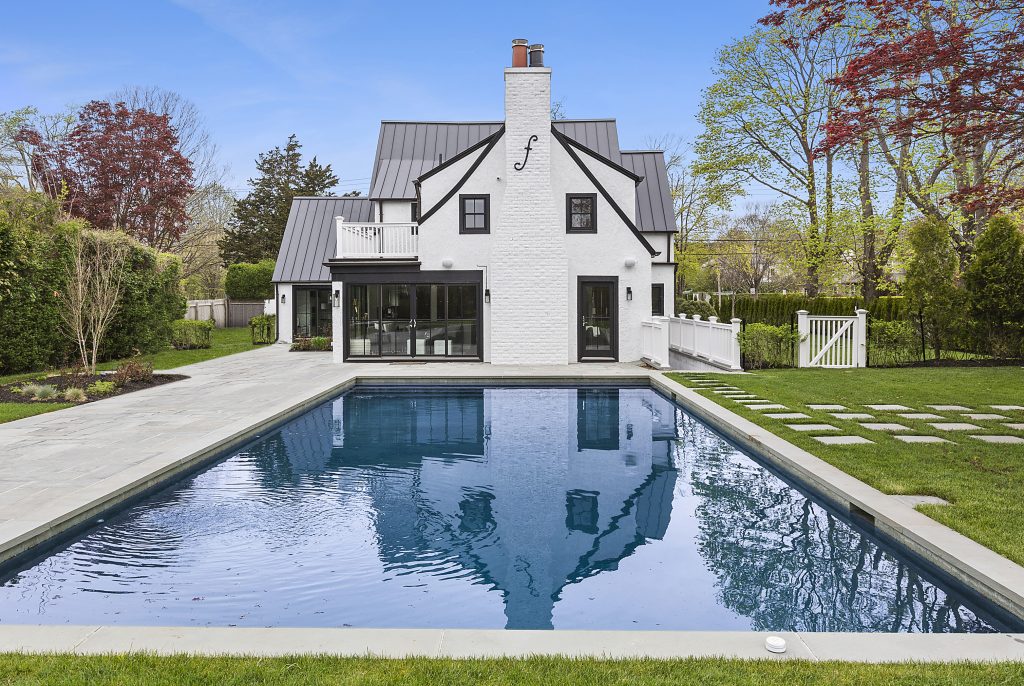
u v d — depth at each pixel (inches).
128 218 1362.0
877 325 616.7
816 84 1000.9
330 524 232.4
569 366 658.8
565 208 697.6
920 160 890.7
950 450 287.3
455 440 369.4
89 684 114.6
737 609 166.2
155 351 820.0
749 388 479.8
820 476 249.3
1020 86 280.1
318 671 118.6
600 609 166.9
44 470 265.4
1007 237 617.6
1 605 167.2
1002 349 618.8
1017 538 180.9
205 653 125.9
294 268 991.6
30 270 581.9
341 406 483.2
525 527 229.5
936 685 114.3
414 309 707.4
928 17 429.4
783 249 1251.8
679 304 1317.7
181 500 259.0
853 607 166.6
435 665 120.6
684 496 263.6
